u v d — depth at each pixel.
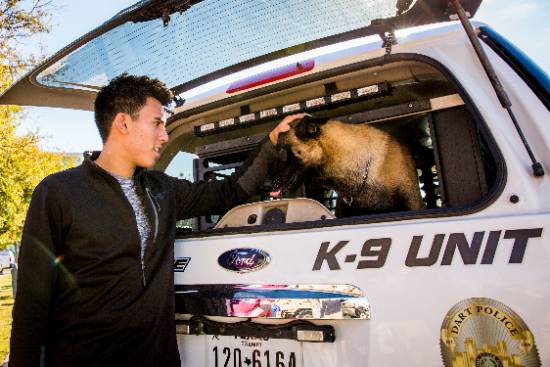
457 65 1.51
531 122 1.30
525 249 1.12
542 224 1.13
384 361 1.20
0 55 6.79
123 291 1.53
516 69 1.41
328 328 1.29
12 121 8.35
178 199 1.95
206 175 2.82
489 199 1.24
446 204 1.74
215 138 2.91
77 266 1.54
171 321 1.55
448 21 1.62
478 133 1.72
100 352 1.51
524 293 1.08
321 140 2.71
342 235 1.38
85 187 1.59
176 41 2.05
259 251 1.49
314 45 1.95
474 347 1.11
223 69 2.21
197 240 1.69
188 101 2.49
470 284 1.15
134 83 1.74
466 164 1.72
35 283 1.48
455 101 1.76
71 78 2.32
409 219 1.32
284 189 2.77
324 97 2.17
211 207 2.05
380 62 1.73
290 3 1.73
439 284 1.18
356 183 2.78
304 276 1.36
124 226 1.57
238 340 1.49
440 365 1.13
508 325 1.08
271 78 2.09
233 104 2.31
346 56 1.90
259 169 2.13
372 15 1.67
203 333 1.54
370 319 1.24
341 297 1.28
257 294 1.41
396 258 1.26
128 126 1.72
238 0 1.78
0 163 8.11
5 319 8.03
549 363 1.02
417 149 3.07
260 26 1.89
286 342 1.39
